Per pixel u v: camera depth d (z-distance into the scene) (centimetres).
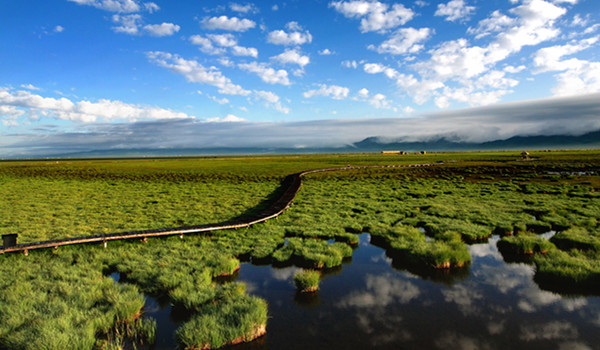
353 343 766
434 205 2638
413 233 1716
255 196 3503
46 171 7831
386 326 846
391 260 1412
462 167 7544
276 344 765
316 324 861
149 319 904
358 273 1257
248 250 1530
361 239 1767
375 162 11181
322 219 2170
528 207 2456
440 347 745
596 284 1060
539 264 1208
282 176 6019
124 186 4616
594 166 6756
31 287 1087
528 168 6738
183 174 6694
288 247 1565
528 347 741
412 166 8456
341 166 8956
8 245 1464
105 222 2208
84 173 7094
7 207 2852
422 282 1154
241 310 868
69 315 878
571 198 2908
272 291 1095
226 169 8262
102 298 1009
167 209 2728
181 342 773
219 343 757
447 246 1406
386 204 2761
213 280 1204
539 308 940
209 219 2289
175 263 1331
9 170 8338
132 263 1332
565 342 762
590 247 1422
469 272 1243
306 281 1077
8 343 757
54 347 723
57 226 2091
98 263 1344
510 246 1494
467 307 952
